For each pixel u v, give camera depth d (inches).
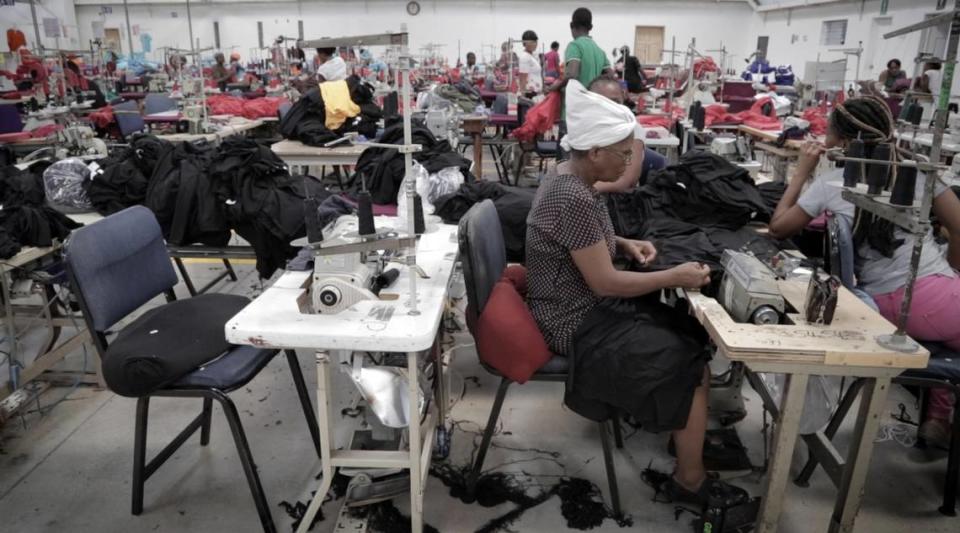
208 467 83.5
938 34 182.9
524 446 88.2
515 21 612.1
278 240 100.4
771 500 64.9
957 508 76.7
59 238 88.7
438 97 216.7
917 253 55.1
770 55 580.7
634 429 92.1
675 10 605.9
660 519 75.2
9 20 413.4
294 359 79.9
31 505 76.5
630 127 67.9
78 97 225.6
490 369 73.6
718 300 69.8
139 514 75.1
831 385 80.8
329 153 154.0
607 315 70.6
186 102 194.5
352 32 618.8
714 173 93.7
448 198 111.1
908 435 90.7
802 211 84.3
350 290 59.1
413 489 64.3
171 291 85.4
